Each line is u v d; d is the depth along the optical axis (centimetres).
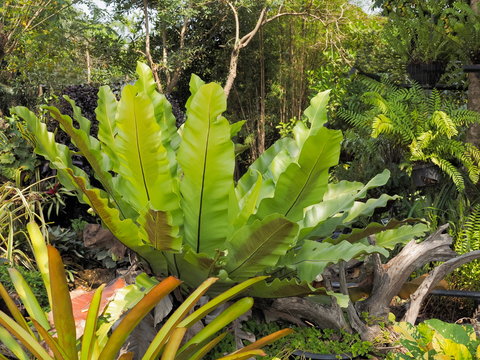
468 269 352
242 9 1433
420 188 421
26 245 447
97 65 1538
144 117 230
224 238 255
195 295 209
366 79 455
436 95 407
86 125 305
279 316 295
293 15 1376
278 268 278
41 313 222
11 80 1225
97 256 418
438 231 320
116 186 290
